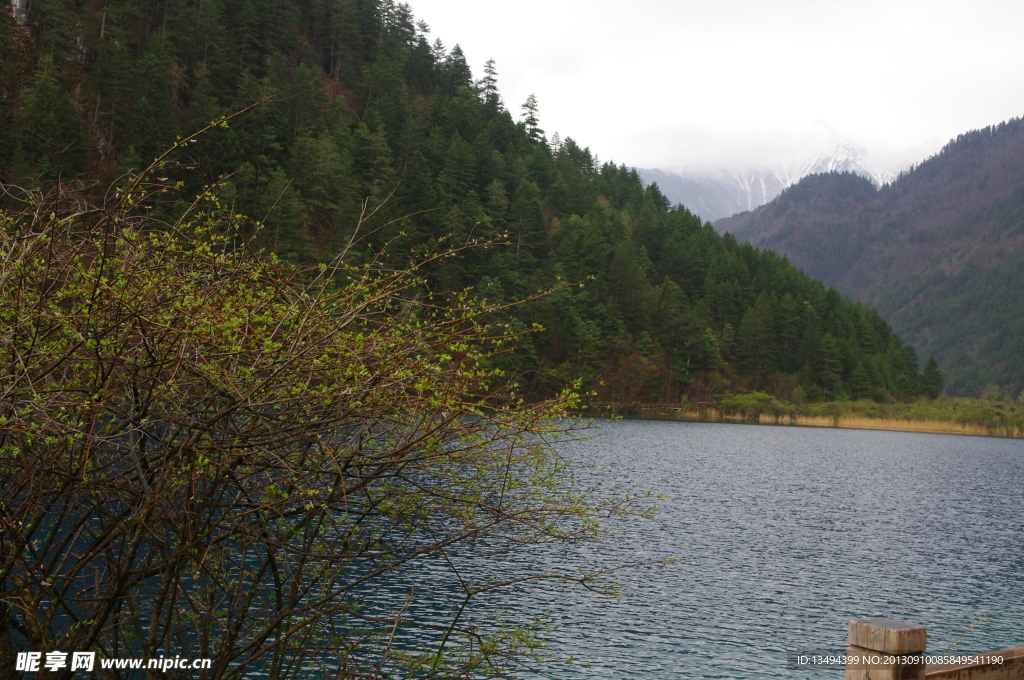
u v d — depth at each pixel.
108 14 86.75
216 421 4.56
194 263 4.70
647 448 57.12
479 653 6.39
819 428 108.56
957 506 38.41
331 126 102.12
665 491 34.50
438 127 132.38
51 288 4.47
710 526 27.52
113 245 4.45
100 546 4.83
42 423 4.26
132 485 4.87
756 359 128.00
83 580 6.02
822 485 43.81
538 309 73.06
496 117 170.00
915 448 80.56
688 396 112.44
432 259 5.48
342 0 150.12
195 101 71.69
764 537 26.44
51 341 4.63
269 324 4.70
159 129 63.16
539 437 5.36
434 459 5.12
